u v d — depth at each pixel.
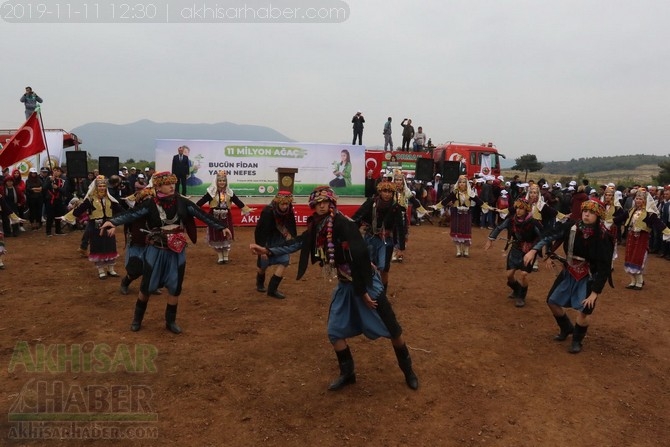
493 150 24.20
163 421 4.14
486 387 4.96
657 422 4.41
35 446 3.73
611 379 5.26
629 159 133.00
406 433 4.07
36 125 14.65
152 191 6.16
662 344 6.37
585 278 5.86
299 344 5.94
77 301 7.52
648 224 9.26
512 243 7.92
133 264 7.54
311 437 3.97
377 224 7.46
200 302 7.63
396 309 7.56
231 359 5.43
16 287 8.34
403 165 22.69
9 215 9.70
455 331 6.61
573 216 15.87
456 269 10.78
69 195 15.78
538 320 7.17
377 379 5.05
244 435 3.98
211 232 10.55
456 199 12.21
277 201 7.61
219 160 16.36
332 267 4.67
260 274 8.25
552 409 4.56
